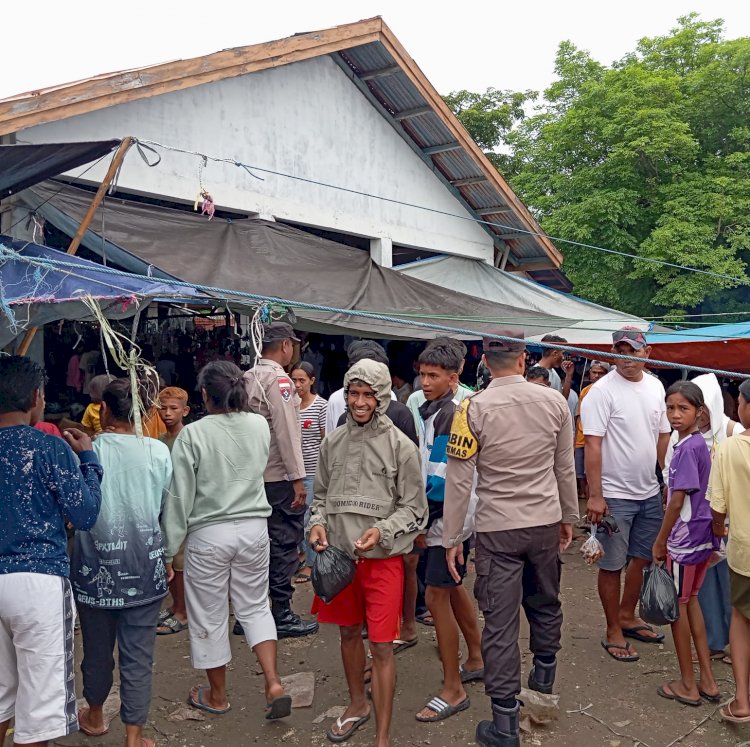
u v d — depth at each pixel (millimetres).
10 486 2809
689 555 3697
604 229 16500
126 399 3346
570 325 7953
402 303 7410
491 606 3328
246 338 8547
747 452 3467
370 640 3289
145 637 3254
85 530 3000
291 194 8867
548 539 3389
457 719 3672
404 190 10445
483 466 3412
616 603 4391
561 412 3477
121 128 7148
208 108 7945
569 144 18562
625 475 4312
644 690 3969
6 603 2750
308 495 5547
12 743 3348
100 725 3529
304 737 3545
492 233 11836
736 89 17281
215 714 3742
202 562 3541
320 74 9203
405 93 9734
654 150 16141
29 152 3492
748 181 16078
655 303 16094
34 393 2992
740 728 3572
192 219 7410
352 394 3406
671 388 3910
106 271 3451
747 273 16750
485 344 3555
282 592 4691
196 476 3555
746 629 3557
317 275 7305
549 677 3662
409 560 4406
